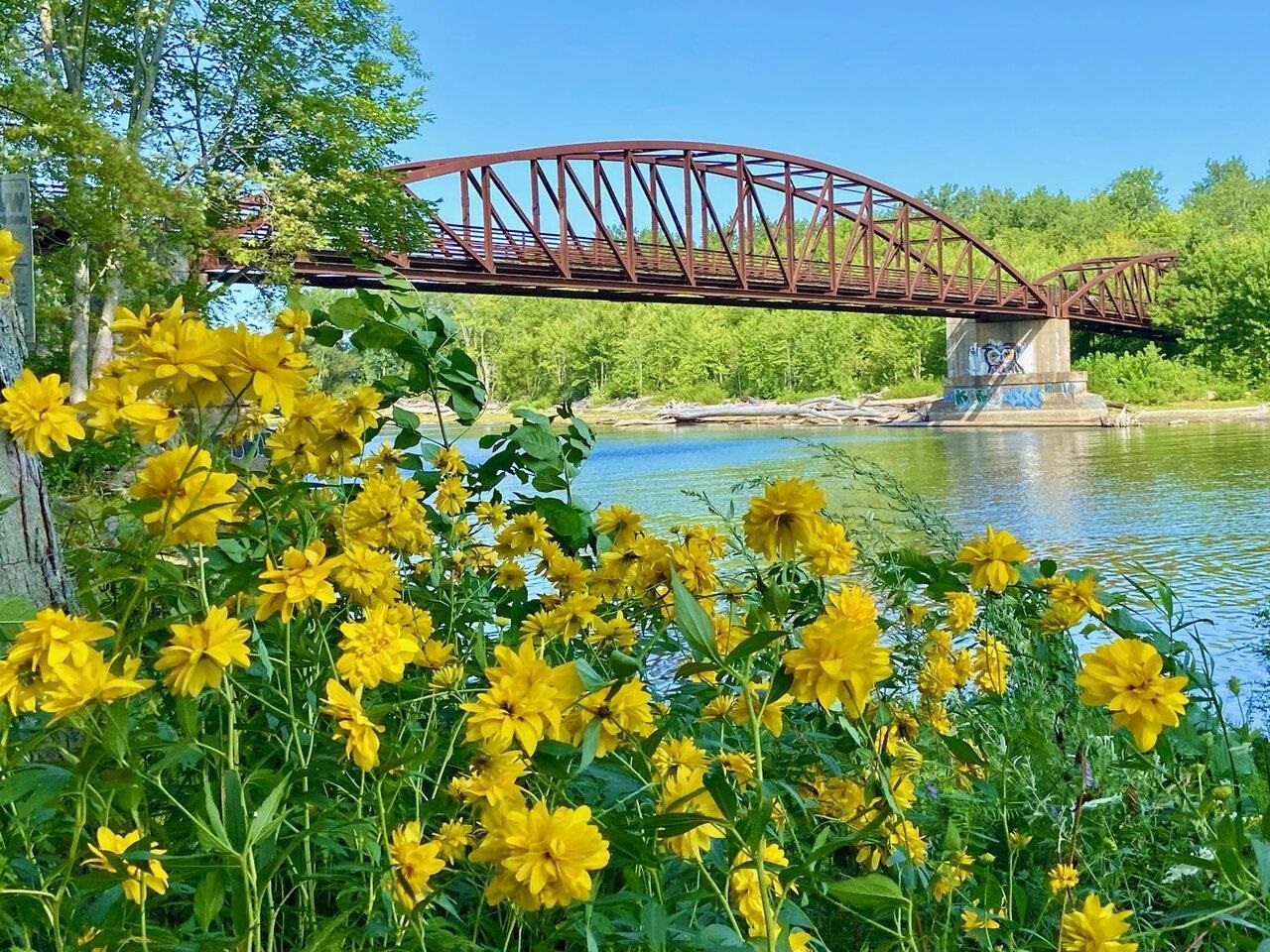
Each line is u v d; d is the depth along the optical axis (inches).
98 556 58.4
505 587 78.9
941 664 65.6
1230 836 46.9
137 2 689.0
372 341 97.2
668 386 3181.6
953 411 2279.8
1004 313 2078.0
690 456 1366.9
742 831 36.9
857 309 1754.4
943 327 2802.7
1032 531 708.0
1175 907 54.2
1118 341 2748.5
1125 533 681.0
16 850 38.6
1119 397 2287.2
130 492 43.7
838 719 48.1
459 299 3093.0
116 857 35.3
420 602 69.3
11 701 35.3
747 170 1510.8
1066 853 56.7
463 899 47.1
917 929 51.3
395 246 818.8
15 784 36.1
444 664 51.6
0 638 43.2
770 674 53.7
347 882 43.7
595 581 64.1
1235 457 1175.6
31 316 265.7
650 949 39.1
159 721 48.4
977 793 62.1
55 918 35.9
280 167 724.0
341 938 38.4
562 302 3582.7
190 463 42.3
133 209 564.7
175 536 42.3
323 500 66.5
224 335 43.2
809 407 2583.7
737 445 1611.7
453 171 1157.1
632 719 40.3
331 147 751.1
